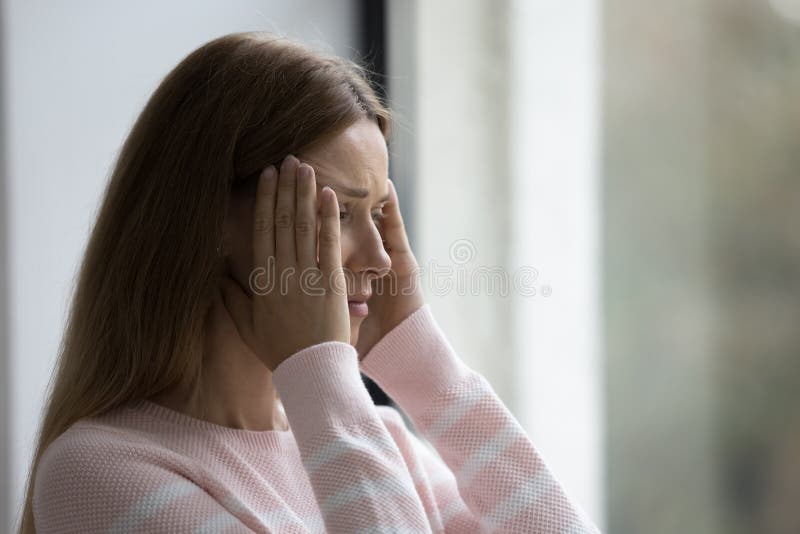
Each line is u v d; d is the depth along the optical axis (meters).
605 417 3.21
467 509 1.85
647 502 3.16
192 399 1.61
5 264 3.04
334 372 1.53
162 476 1.45
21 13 3.04
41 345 3.09
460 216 3.32
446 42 3.33
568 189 3.24
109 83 3.14
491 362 3.29
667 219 3.10
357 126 1.66
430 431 1.80
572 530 1.70
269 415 1.71
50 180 3.09
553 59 3.24
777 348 2.95
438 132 3.33
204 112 1.62
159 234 1.60
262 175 1.59
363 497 1.44
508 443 1.76
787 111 2.90
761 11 2.92
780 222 2.92
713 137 3.02
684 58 3.05
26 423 3.08
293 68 1.65
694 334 3.07
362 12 3.39
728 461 3.04
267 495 1.59
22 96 3.04
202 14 3.21
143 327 1.58
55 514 1.45
